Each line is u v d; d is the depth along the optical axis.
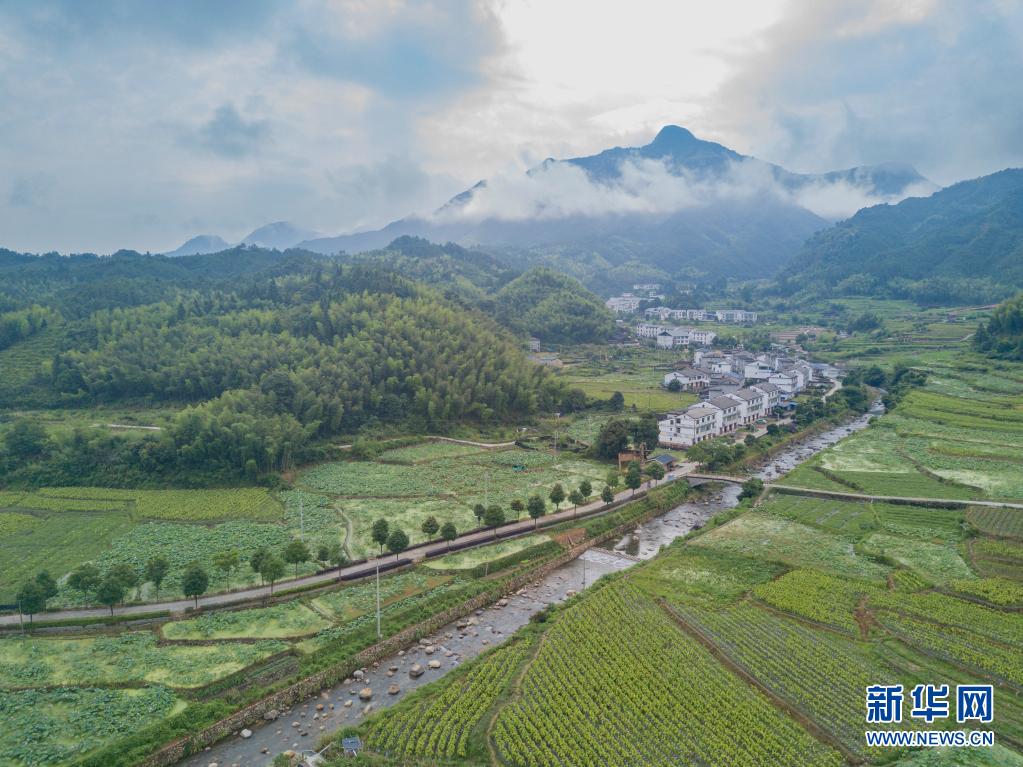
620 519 116.94
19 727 58.53
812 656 68.88
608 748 56.59
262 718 63.75
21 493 122.81
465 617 84.94
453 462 150.12
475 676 68.38
